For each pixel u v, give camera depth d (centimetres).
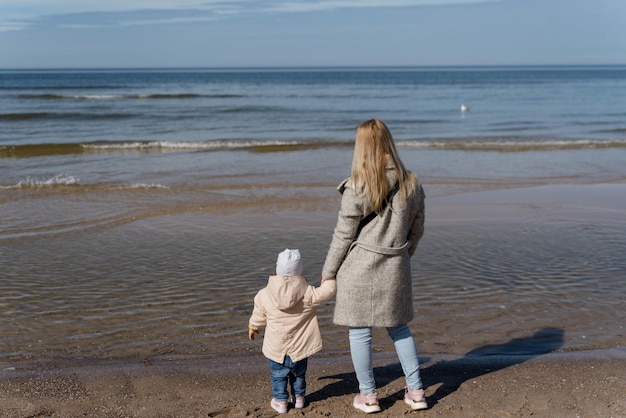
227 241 852
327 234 893
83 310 586
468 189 1260
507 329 535
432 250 802
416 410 382
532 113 3481
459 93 5981
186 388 415
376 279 358
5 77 12388
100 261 756
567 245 831
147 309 589
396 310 363
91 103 3978
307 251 799
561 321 554
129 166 1519
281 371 375
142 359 473
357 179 351
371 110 3656
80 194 1173
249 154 1753
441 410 383
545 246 825
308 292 369
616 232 907
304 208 1070
